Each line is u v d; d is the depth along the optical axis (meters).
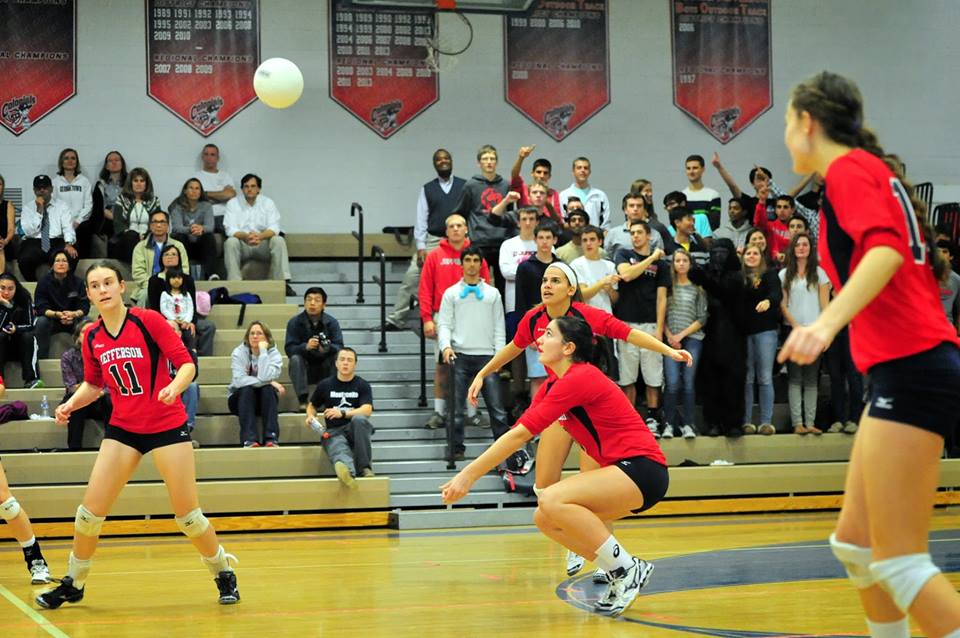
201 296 18.00
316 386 16.62
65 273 17.94
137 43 22.27
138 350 8.22
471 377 16.53
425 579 10.15
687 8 24.31
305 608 8.54
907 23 25.05
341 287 21.66
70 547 13.53
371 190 23.02
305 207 22.77
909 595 4.28
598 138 23.86
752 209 21.09
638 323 16.98
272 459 15.70
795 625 7.52
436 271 17.45
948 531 13.60
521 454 15.98
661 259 16.97
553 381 8.28
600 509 7.84
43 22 21.91
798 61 24.66
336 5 23.00
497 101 23.55
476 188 18.50
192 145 22.38
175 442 8.44
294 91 17.41
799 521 15.45
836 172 4.40
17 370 17.31
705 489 16.69
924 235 4.54
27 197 21.66
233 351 17.30
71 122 21.94
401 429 17.52
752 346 17.45
